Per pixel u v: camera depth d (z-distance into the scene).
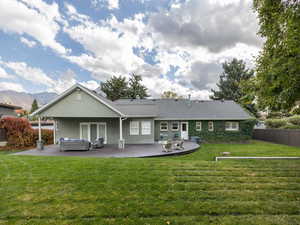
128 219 3.13
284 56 4.38
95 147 12.01
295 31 3.84
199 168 6.09
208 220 3.11
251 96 5.55
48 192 4.14
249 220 3.11
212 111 18.95
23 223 3.02
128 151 10.78
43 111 12.02
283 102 4.75
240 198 3.90
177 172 5.64
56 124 14.36
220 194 4.09
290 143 15.24
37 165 6.20
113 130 14.63
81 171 5.59
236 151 12.06
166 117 17.50
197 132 17.81
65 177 5.06
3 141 13.77
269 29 4.91
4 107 21.03
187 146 12.74
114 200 3.79
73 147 10.90
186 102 20.84
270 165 6.54
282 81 4.44
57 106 12.20
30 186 4.45
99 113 12.34
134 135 14.95
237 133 17.84
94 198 3.88
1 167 5.94
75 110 12.27
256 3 5.26
